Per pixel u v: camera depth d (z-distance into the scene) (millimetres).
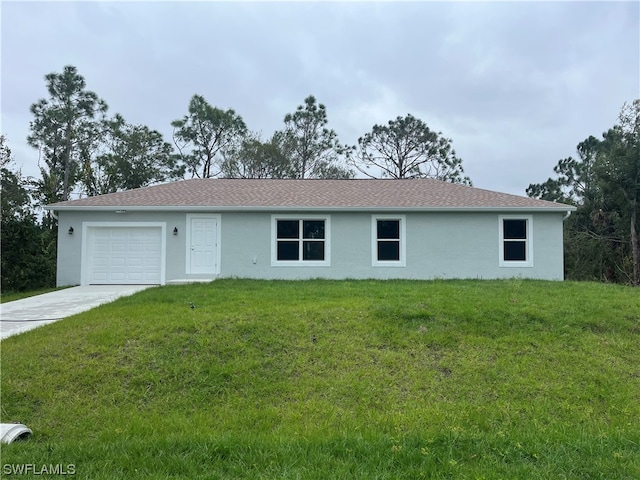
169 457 3758
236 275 15062
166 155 35250
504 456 3836
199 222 15109
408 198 16078
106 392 5395
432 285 12234
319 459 3693
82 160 33312
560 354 6387
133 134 34500
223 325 7129
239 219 15141
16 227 17516
